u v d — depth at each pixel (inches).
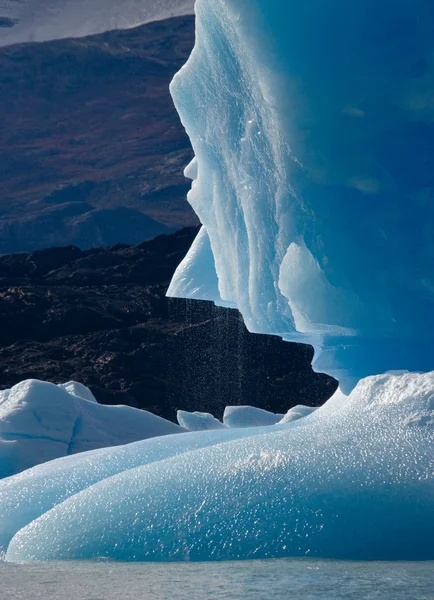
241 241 664.4
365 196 575.5
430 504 494.6
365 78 565.9
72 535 562.3
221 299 765.9
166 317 2783.0
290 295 585.3
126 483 590.2
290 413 1215.6
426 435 543.5
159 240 3469.5
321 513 502.0
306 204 576.7
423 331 595.5
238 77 628.1
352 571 454.6
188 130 706.2
